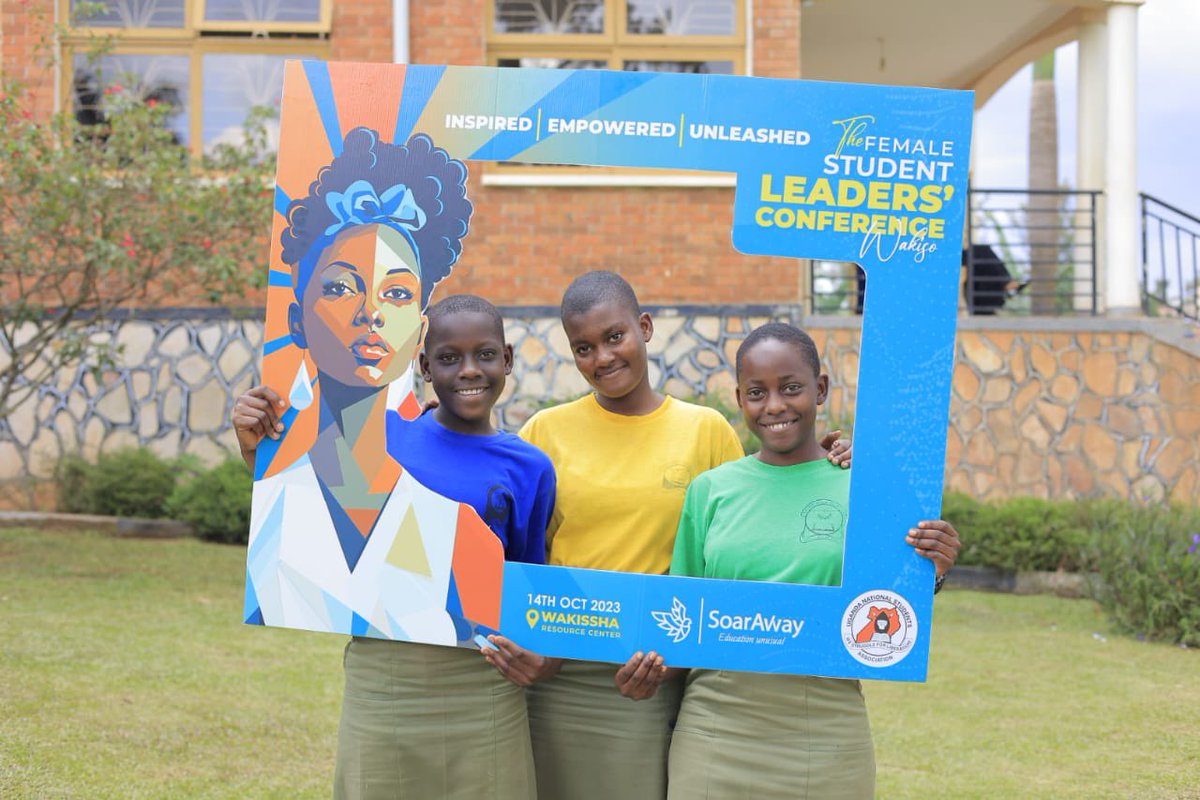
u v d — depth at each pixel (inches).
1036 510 293.4
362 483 95.3
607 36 327.3
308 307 95.7
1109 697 197.5
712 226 321.1
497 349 95.5
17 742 145.2
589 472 103.3
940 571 92.5
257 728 162.9
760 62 321.7
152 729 157.0
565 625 93.5
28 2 287.3
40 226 247.8
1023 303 419.5
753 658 92.7
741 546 95.0
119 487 304.8
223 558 274.8
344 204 95.5
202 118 324.8
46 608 215.5
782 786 92.5
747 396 95.3
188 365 320.8
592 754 101.5
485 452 96.3
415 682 95.0
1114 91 341.7
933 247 93.5
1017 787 153.4
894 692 201.0
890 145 93.5
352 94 95.5
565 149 94.5
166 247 264.7
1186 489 321.4
